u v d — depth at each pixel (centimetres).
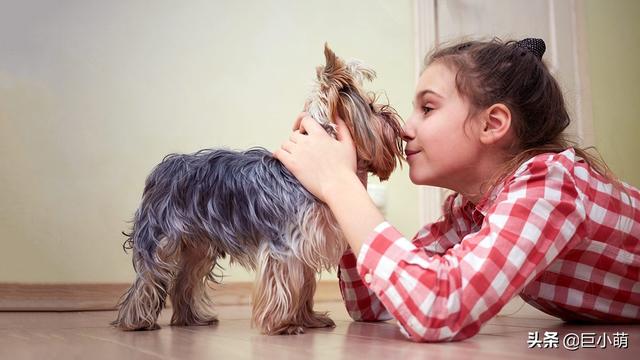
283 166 183
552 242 141
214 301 343
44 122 321
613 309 184
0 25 316
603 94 478
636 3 506
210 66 367
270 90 383
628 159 488
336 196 155
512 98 169
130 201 337
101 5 339
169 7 358
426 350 132
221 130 366
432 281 136
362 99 183
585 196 161
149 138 346
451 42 220
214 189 190
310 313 198
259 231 179
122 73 342
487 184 171
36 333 190
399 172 417
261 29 385
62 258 316
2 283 301
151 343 157
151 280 198
